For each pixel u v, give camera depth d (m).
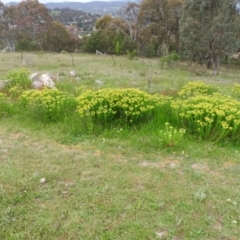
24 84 7.07
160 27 27.89
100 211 2.57
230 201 2.76
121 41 27.03
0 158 3.55
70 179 3.11
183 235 2.31
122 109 4.68
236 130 4.24
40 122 4.84
